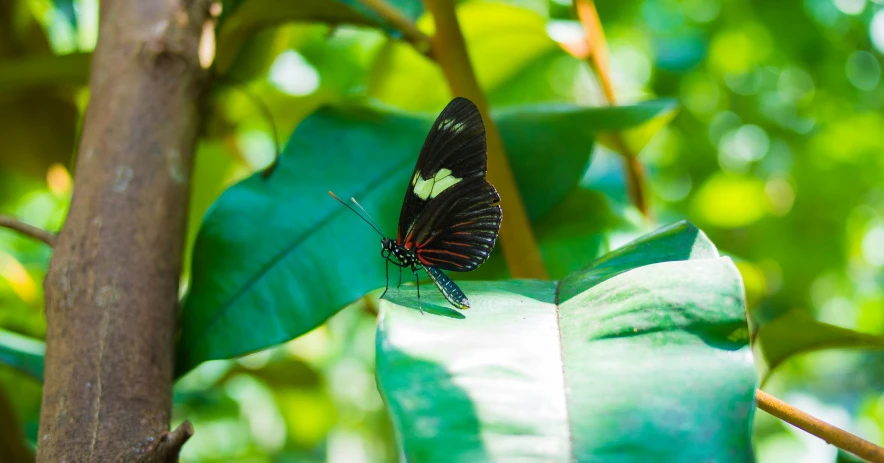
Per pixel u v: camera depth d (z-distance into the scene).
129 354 0.61
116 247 0.62
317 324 0.64
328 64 0.82
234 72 0.72
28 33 0.75
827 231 1.27
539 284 0.61
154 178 0.63
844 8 1.13
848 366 1.08
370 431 1.11
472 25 0.74
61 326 0.61
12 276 0.75
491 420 0.55
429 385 0.56
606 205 0.69
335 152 0.67
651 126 0.72
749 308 0.71
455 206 0.65
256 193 0.65
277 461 0.98
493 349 0.57
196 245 0.64
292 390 0.86
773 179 1.28
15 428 0.69
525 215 0.67
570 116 0.69
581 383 0.56
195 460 0.95
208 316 0.63
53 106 0.75
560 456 0.55
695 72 1.16
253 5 0.68
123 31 0.65
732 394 0.56
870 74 1.20
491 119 0.67
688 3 1.16
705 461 0.54
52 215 0.88
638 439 0.55
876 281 1.36
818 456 1.02
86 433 0.60
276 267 0.64
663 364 0.56
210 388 0.81
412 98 0.78
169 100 0.64
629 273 0.59
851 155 1.26
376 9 0.68
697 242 0.60
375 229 0.65
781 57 1.15
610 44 1.16
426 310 0.58
